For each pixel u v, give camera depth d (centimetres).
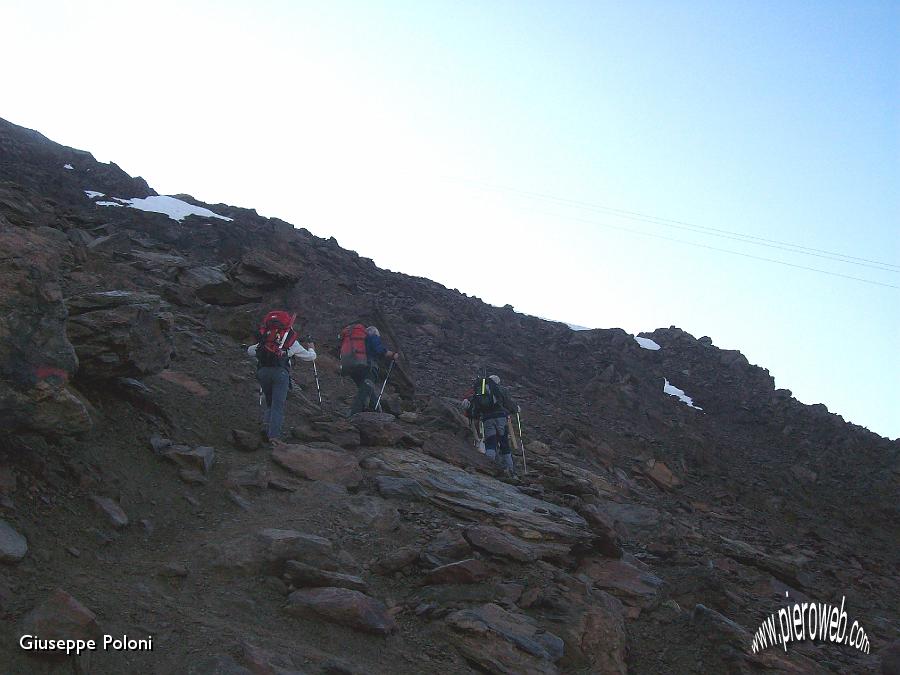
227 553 570
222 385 973
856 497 2066
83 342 683
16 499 523
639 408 2114
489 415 1124
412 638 550
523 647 561
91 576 484
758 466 2125
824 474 2200
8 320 526
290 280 1452
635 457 1678
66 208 1677
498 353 2139
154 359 766
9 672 362
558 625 619
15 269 542
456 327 2206
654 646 668
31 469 562
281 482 744
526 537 764
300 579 559
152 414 771
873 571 1446
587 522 865
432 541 698
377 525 703
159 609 466
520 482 1015
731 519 1460
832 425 2605
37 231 1231
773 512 1695
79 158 2228
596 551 836
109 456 648
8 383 522
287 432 897
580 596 684
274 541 585
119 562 523
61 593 417
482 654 544
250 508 677
